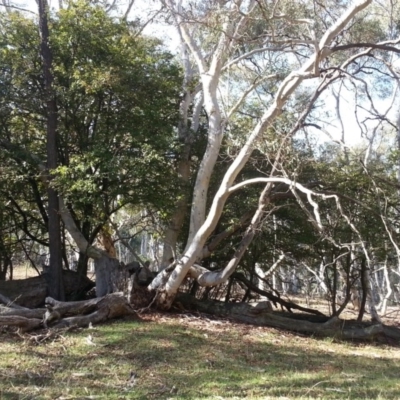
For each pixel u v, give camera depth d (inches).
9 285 545.3
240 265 645.3
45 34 548.4
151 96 566.6
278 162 455.2
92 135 571.8
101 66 537.6
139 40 605.0
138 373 344.5
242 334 499.2
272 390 316.5
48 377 323.0
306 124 467.8
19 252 764.0
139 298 530.6
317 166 558.3
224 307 567.5
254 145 454.0
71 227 564.4
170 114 605.3
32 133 609.9
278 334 525.0
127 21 618.2
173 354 398.3
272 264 692.1
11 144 553.6
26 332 424.5
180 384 325.1
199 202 553.0
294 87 422.0
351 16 399.9
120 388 309.4
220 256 615.2
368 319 820.0
